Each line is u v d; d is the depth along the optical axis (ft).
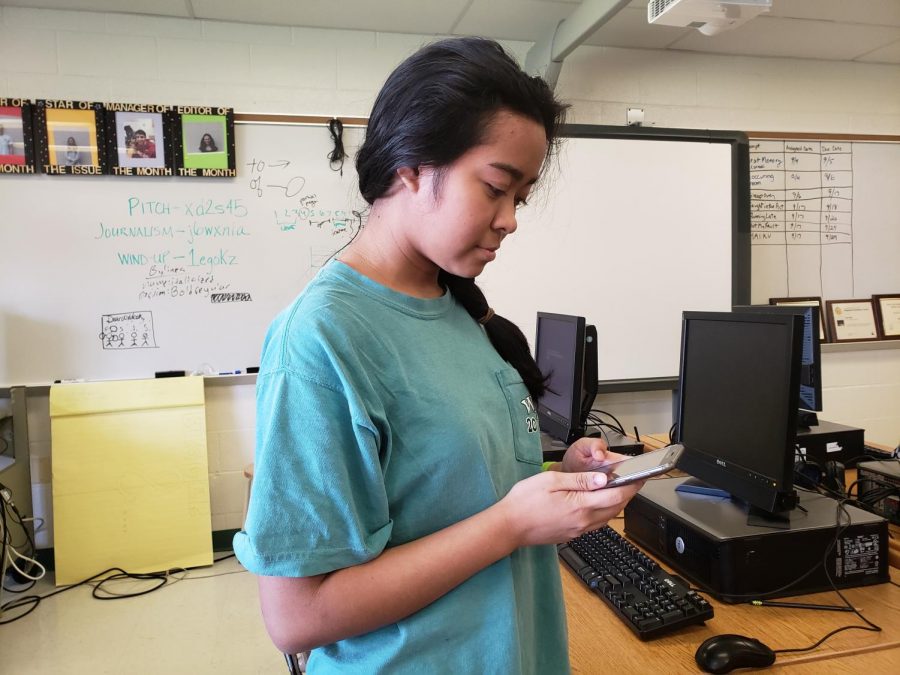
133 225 9.25
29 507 9.01
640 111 10.60
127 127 9.07
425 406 1.99
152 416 9.29
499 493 2.15
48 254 9.05
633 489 2.03
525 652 2.24
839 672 2.95
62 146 8.91
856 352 11.90
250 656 7.00
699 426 4.50
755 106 11.47
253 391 9.78
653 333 10.93
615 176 10.62
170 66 9.32
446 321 2.33
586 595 3.77
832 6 9.32
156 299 9.39
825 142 11.73
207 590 8.55
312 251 9.78
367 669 1.94
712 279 11.09
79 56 9.05
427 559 1.87
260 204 9.60
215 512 9.78
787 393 3.66
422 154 1.95
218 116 9.32
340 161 9.78
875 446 7.18
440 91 1.94
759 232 11.55
